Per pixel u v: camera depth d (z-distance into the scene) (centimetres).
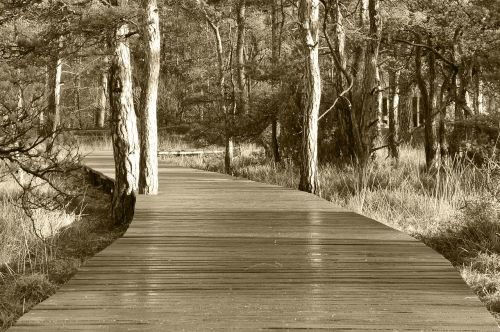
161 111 4569
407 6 2155
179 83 4897
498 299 817
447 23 2109
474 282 900
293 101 2559
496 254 1005
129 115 1564
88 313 576
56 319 557
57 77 2900
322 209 1289
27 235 1362
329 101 2439
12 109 1205
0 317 865
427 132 2144
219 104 3091
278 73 2639
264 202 1405
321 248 881
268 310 588
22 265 1178
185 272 739
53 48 1523
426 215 1378
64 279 1090
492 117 1644
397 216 1406
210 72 4806
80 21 1456
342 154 2361
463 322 549
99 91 4884
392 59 2777
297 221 1130
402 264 775
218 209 1292
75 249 1346
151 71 1538
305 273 734
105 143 4216
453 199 1438
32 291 980
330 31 2581
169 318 563
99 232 1541
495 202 1176
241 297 633
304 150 1711
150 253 848
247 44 5506
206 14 3766
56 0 1481
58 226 1508
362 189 1659
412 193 1584
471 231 1128
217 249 878
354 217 1179
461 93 2142
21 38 1509
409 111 3312
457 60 2145
